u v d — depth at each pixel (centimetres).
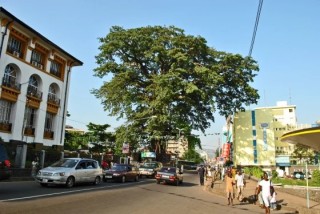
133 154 5534
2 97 3228
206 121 5259
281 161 7038
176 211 1265
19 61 3441
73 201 1279
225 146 5738
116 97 4944
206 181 3606
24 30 3447
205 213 1291
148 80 5022
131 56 5097
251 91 4972
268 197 1423
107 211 1107
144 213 1139
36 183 2034
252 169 4550
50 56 3941
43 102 3844
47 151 3028
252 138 5878
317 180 2734
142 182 2828
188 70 4722
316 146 1534
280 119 9625
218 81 4581
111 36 4866
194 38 4641
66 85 4306
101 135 5178
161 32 4916
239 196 1952
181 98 4772
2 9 3053
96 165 2166
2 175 1394
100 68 5009
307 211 1575
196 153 12144
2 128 3253
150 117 4656
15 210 998
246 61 4947
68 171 1836
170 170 2944
